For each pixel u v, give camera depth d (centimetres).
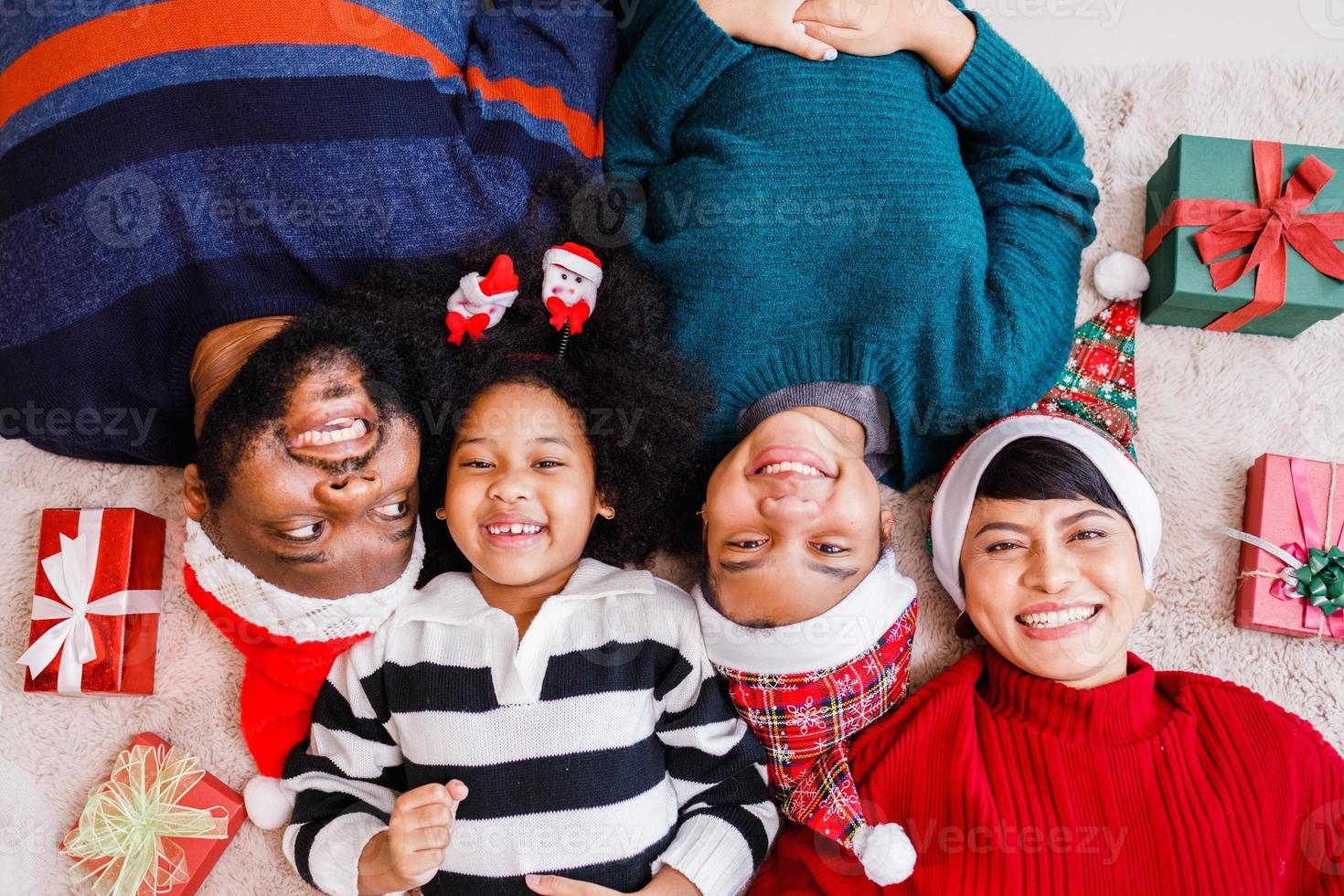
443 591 124
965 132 136
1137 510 124
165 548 141
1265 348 145
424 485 126
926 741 125
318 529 111
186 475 117
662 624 124
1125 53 154
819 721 122
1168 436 144
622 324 125
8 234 115
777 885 130
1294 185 133
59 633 131
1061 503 121
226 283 116
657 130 132
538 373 120
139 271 114
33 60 113
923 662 141
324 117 114
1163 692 129
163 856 131
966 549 127
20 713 138
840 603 117
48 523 134
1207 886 113
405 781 128
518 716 118
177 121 112
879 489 132
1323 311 133
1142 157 148
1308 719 138
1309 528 134
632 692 121
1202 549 141
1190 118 147
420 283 122
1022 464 123
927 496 144
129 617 133
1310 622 134
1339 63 146
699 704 124
